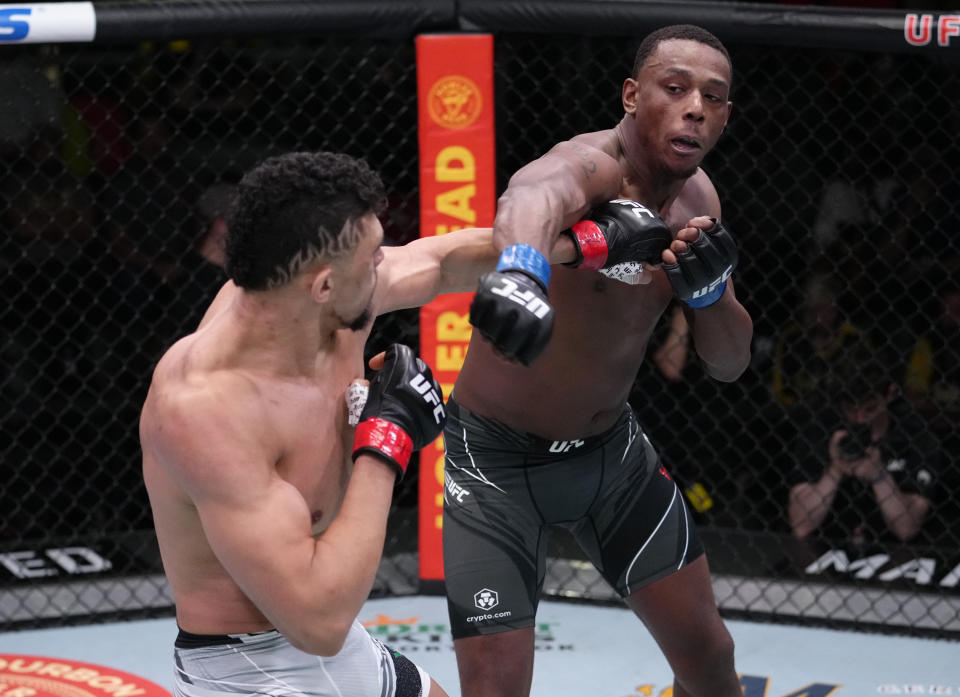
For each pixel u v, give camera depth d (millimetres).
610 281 2746
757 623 4773
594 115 5742
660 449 5461
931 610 4758
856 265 5406
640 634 4645
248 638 2102
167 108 5590
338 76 5867
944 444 5160
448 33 4590
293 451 2043
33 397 5414
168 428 1937
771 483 5441
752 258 5430
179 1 4434
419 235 5172
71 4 4355
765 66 5840
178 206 5680
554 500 2943
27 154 5629
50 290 5152
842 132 5555
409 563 5301
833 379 5223
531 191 2371
